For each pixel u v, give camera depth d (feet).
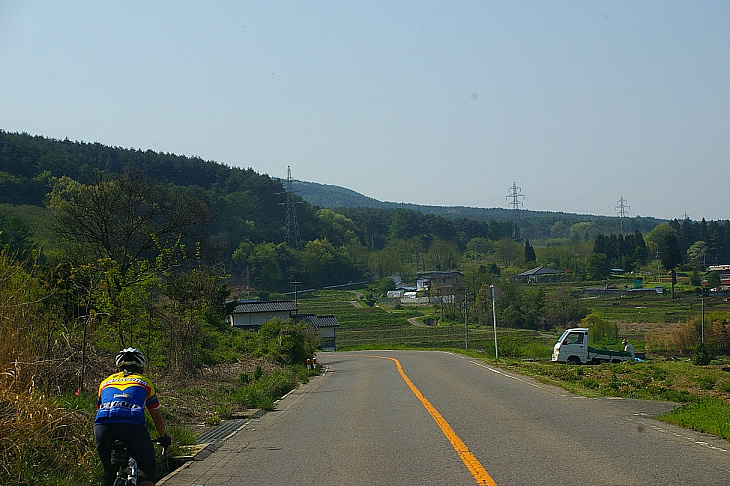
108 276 53.98
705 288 221.25
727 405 44.73
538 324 217.36
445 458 25.17
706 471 22.07
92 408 28.66
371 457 26.14
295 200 382.83
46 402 24.07
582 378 66.64
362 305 282.77
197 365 61.31
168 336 58.75
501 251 411.13
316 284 329.31
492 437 29.66
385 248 396.78
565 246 389.60
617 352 95.14
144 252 117.19
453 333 213.25
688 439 28.63
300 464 25.59
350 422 37.27
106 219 106.93
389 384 63.10
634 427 32.35
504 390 53.16
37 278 31.58
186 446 29.63
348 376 83.41
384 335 217.56
